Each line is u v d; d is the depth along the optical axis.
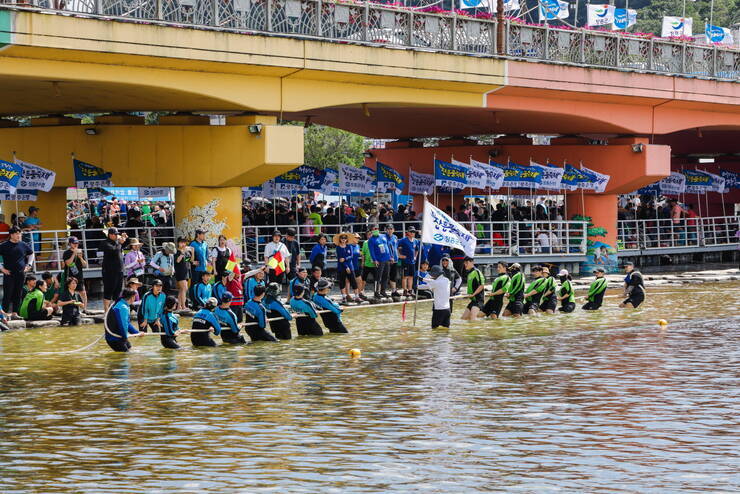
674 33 47.28
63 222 38.44
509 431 16.41
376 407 18.12
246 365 22.33
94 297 33.69
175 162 34.19
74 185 35.91
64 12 27.22
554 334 27.17
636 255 51.00
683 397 18.94
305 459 14.84
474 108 38.66
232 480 13.84
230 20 30.66
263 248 40.28
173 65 29.98
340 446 15.53
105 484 13.72
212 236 34.16
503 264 30.86
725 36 48.22
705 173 54.12
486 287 39.09
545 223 46.50
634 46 42.38
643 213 54.19
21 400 18.75
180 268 30.23
